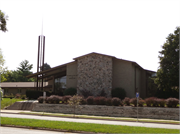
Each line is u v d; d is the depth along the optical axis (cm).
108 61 3206
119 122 1755
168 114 2138
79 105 2520
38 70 4009
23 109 2838
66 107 2592
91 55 3306
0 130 1223
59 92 3834
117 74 3284
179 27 3116
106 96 3134
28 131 1197
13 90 4969
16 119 1612
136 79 3616
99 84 3203
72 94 3297
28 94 3656
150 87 4150
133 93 3325
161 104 2292
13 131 1186
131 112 2289
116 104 2434
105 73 3198
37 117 2012
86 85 3269
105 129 1200
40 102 2823
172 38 3189
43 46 4100
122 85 3228
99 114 2425
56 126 1308
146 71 4128
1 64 4191
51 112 2630
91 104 2583
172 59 3019
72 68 3544
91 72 3272
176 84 3012
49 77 4303
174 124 1736
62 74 3912
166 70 3052
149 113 2212
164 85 3159
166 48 3231
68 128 1235
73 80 3506
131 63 3231
